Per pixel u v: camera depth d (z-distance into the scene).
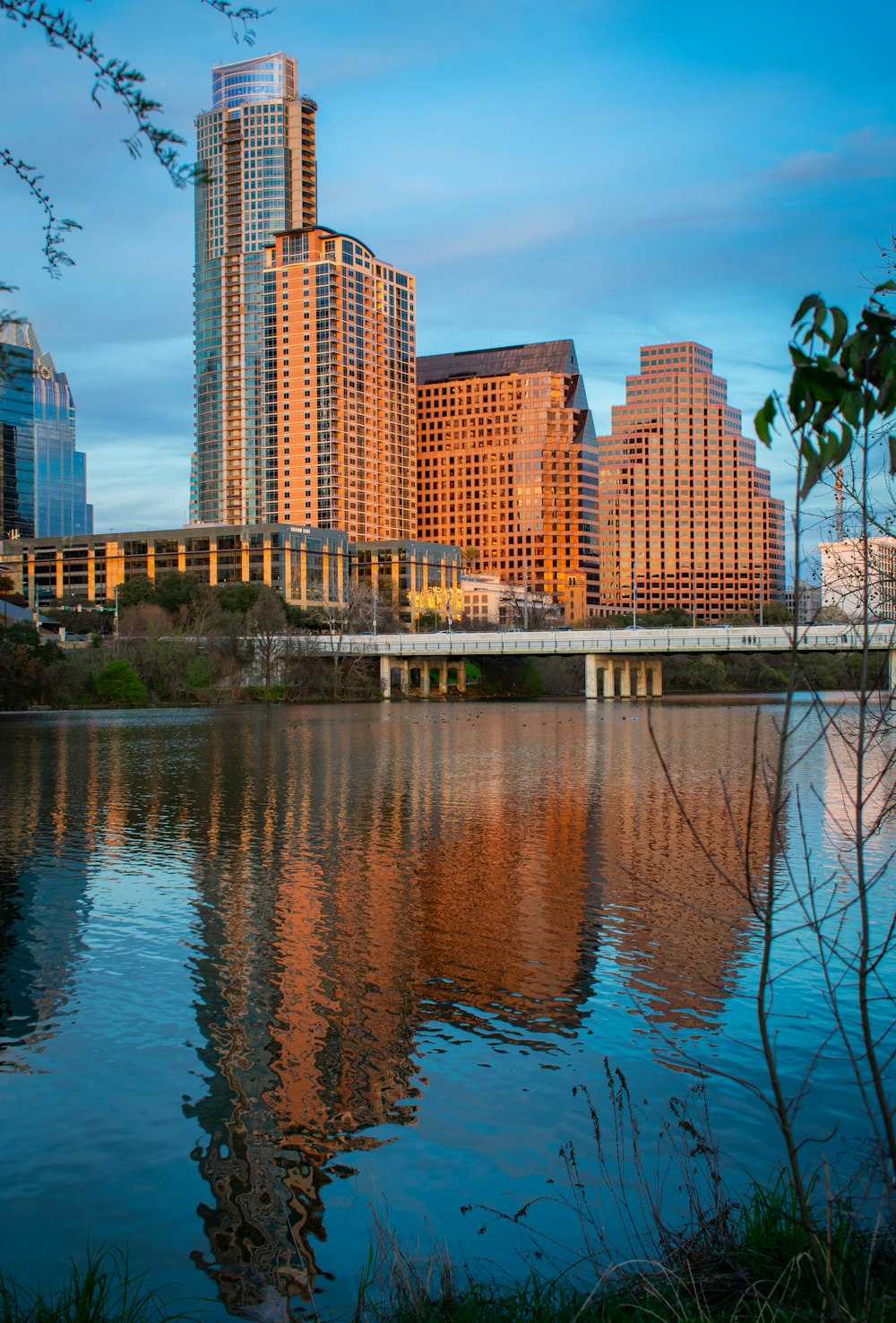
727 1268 9.27
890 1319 7.56
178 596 160.50
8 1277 10.81
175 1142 13.73
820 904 24.41
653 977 19.88
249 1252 11.24
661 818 37.91
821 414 5.65
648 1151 13.13
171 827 36.72
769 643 125.94
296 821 38.00
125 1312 10.03
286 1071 15.86
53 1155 13.38
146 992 19.42
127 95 8.33
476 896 26.30
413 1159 13.19
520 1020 17.84
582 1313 8.67
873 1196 10.79
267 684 133.75
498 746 69.12
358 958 21.36
